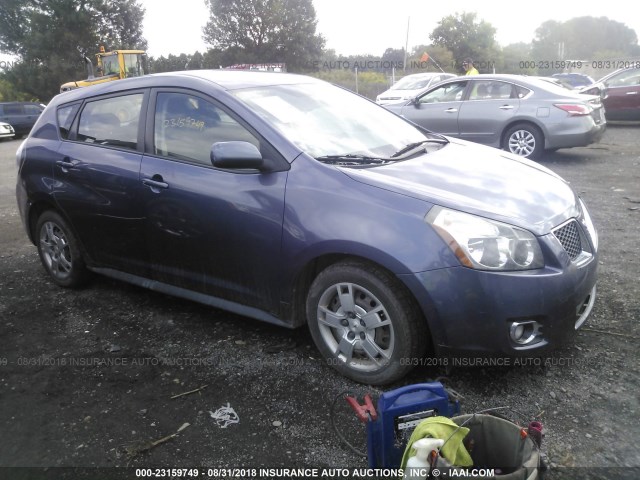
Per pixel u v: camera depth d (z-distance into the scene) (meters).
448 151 3.98
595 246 3.35
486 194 3.17
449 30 44.53
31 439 2.90
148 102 4.04
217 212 3.53
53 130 4.63
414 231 2.92
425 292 2.88
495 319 2.86
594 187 7.86
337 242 3.08
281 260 3.33
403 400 2.51
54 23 42.47
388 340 3.12
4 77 43.12
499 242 2.88
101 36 44.41
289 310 3.44
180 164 3.77
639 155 10.53
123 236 4.14
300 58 49.28
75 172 4.30
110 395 3.25
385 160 3.55
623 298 4.12
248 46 48.97
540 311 2.89
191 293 3.92
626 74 15.09
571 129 9.43
